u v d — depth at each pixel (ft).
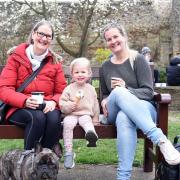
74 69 9.24
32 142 8.48
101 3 40.27
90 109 9.10
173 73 24.23
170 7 41.68
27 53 9.20
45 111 8.55
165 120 9.00
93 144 8.48
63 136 8.75
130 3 41.57
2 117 8.99
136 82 9.36
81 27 38.19
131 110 8.26
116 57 9.61
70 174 10.39
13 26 39.70
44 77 9.19
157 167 8.78
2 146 13.17
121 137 8.28
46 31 9.06
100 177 10.17
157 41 41.57
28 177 7.79
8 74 9.06
